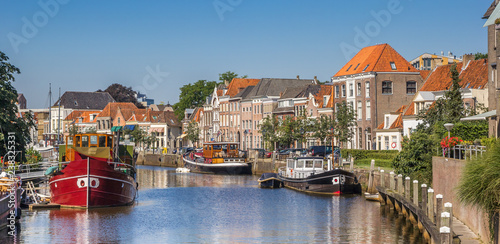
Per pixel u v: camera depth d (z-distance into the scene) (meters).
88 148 48.03
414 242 33.00
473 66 67.44
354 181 55.75
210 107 138.25
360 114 85.50
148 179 79.56
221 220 42.03
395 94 83.94
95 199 45.38
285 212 45.56
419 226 35.81
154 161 124.12
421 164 46.28
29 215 42.53
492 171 21.81
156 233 36.97
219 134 129.75
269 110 112.38
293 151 85.62
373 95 83.19
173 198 55.91
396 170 48.91
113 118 161.00
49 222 40.00
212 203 51.72
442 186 34.44
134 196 52.44
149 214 44.53
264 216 43.78
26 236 35.41
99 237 35.50
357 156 73.75
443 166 34.09
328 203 50.06
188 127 137.75
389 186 48.97
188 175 87.00
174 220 41.94
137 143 151.50
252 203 51.47
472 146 31.00
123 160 54.38
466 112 56.50
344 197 53.91
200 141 143.50
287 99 105.75
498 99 38.84
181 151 121.44
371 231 36.53
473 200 22.94
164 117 153.38
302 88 106.12
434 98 69.81
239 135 123.38
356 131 86.19
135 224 40.06
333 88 91.94
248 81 130.25
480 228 26.16
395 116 77.81
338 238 34.78
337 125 78.19
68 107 176.88
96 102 181.38
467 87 65.44
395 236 34.78
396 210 43.16
